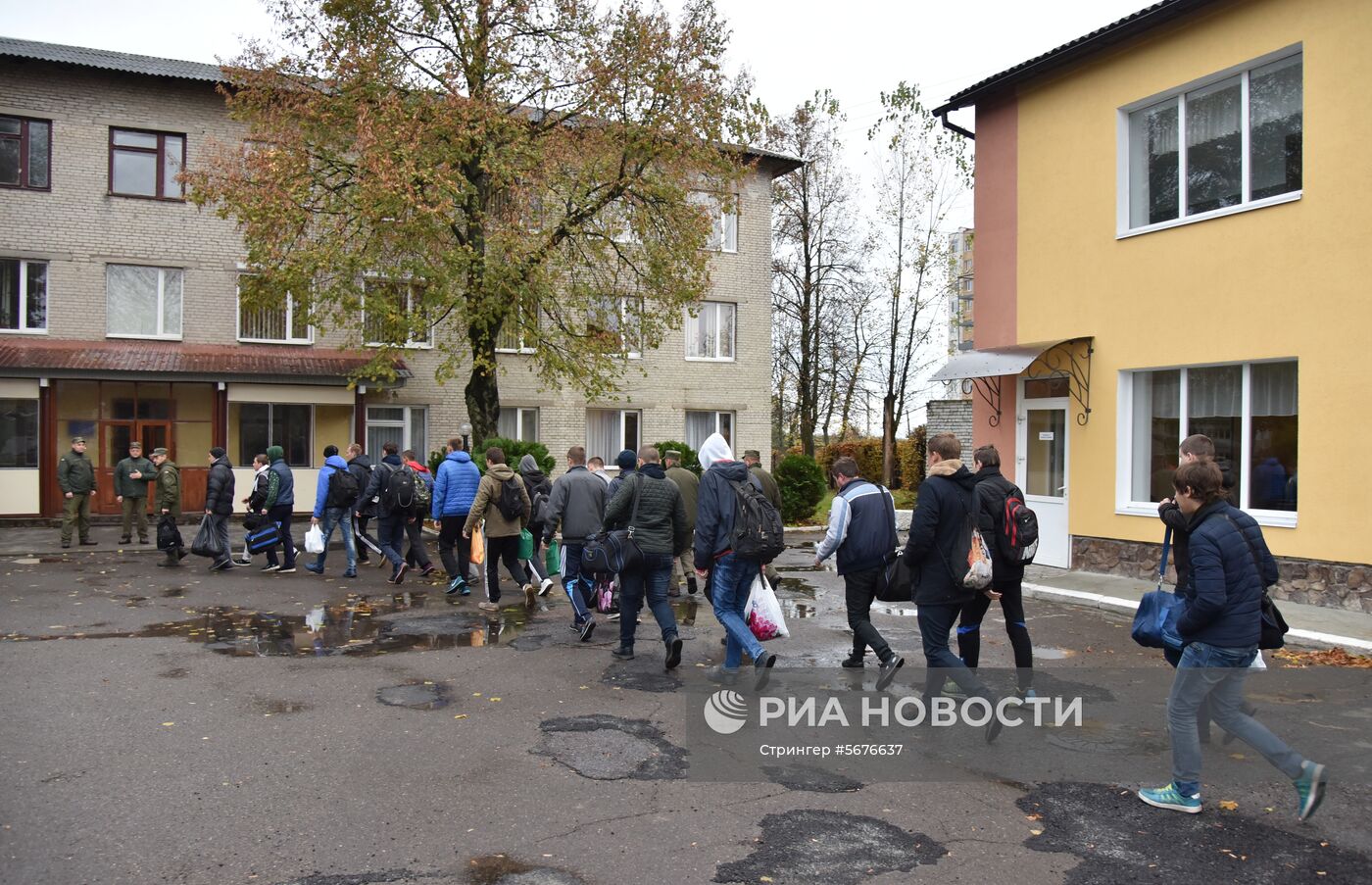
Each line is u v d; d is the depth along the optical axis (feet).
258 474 43.42
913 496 92.79
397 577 39.86
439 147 58.49
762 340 93.86
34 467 68.59
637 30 61.41
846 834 14.51
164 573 42.57
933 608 19.61
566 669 24.80
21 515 67.77
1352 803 15.90
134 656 26.00
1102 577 40.11
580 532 29.35
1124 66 40.50
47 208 69.72
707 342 92.07
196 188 59.47
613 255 77.41
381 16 59.57
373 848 13.80
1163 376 39.60
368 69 58.23
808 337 119.24
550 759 17.74
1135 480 40.63
